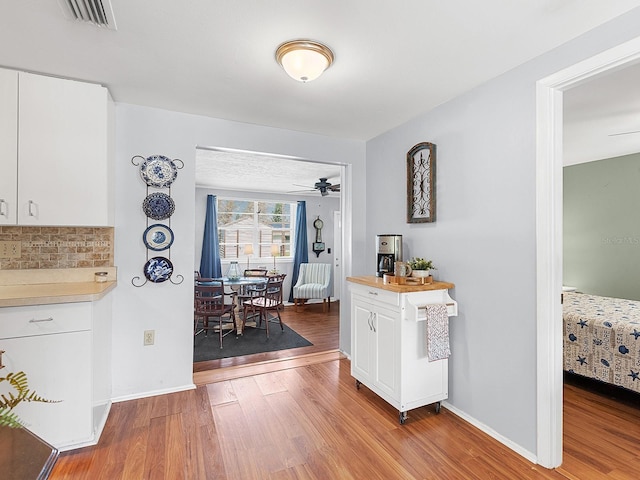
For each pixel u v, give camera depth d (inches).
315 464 71.4
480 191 86.3
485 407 84.2
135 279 101.3
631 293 159.6
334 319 214.4
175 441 79.1
